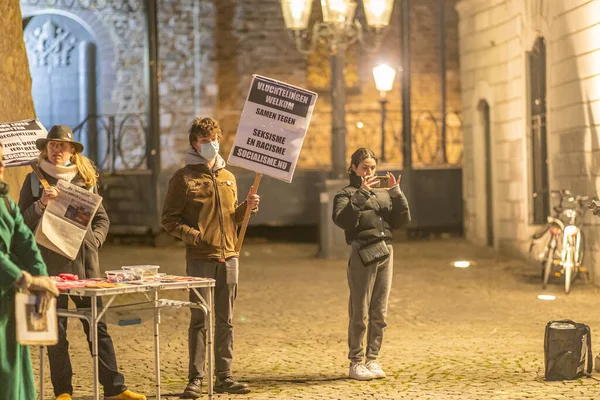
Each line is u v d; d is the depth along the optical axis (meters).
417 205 25.11
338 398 8.40
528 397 8.28
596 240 15.91
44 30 27.77
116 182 24.83
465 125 23.62
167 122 27.72
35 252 6.67
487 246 22.72
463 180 24.05
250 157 8.27
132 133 27.81
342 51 20.64
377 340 9.38
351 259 9.28
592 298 14.75
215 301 8.70
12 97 13.46
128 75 27.95
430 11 28.72
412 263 20.19
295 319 13.24
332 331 12.23
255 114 8.27
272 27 28.19
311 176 25.19
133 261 20.84
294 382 9.15
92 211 7.73
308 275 18.27
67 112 27.88
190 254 8.57
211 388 7.83
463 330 12.16
